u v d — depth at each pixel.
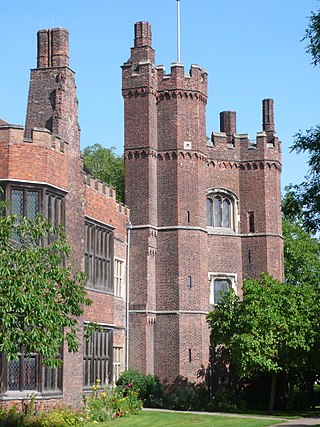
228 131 48.44
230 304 39.34
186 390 39.53
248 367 37.00
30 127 31.23
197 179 43.12
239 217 46.22
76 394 29.95
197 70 44.00
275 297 37.56
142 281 41.19
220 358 42.72
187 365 40.81
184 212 42.47
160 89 43.56
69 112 30.95
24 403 26.17
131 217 42.09
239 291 45.47
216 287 45.06
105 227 36.25
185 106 43.41
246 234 45.97
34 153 27.73
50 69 31.52
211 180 45.56
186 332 41.16
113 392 33.59
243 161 46.56
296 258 61.25
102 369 34.78
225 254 45.34
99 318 34.41
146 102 42.97
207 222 45.47
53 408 27.50
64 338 20.02
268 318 36.72
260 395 42.31
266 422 31.33
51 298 19.11
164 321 41.41
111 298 36.22
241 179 46.56
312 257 61.47
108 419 30.45
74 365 29.92
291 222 62.44
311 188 24.84
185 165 42.97
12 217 19.70
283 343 37.28
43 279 18.98
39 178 27.69
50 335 19.02
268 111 48.34
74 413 27.44
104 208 36.28
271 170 46.50
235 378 42.75
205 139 44.50
